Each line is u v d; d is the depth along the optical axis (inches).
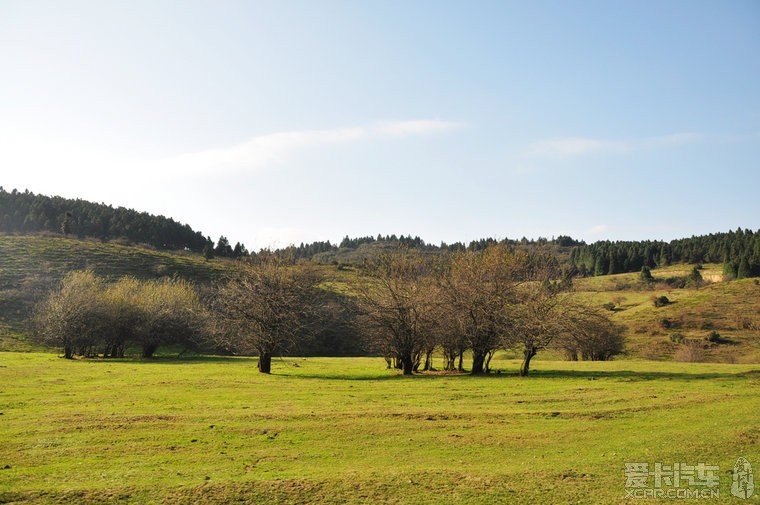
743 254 6638.8
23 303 3646.7
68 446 762.8
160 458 706.2
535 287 1883.6
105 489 577.3
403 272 2146.9
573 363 2284.7
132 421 915.4
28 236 5836.6
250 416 962.1
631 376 1612.9
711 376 1567.4
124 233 7534.5
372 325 1984.5
